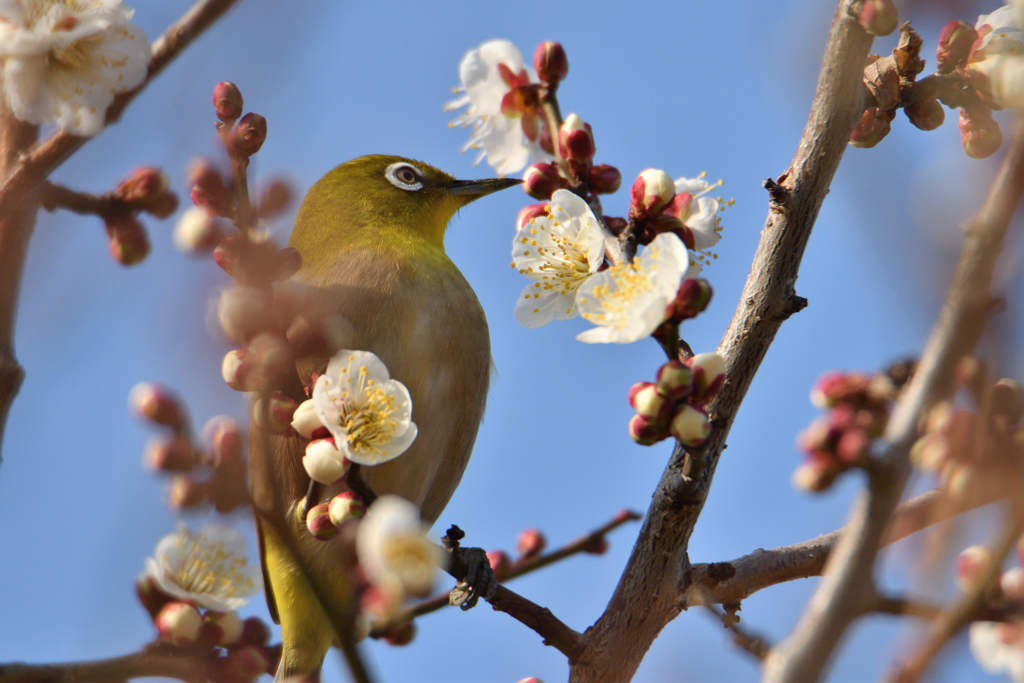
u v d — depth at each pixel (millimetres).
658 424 5145
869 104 6648
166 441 5344
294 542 5098
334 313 10102
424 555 4133
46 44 6555
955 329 4254
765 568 7094
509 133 7773
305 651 8859
